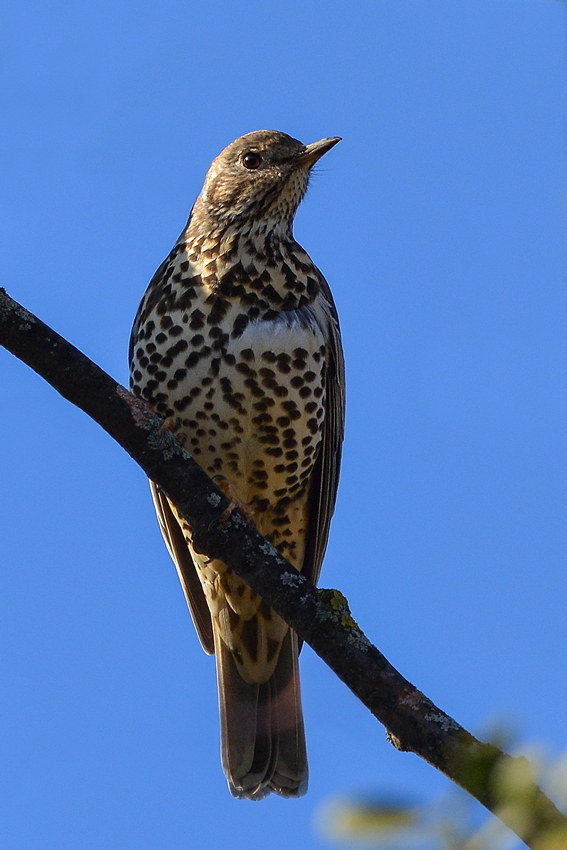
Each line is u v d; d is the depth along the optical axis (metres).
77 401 8.93
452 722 6.98
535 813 4.20
